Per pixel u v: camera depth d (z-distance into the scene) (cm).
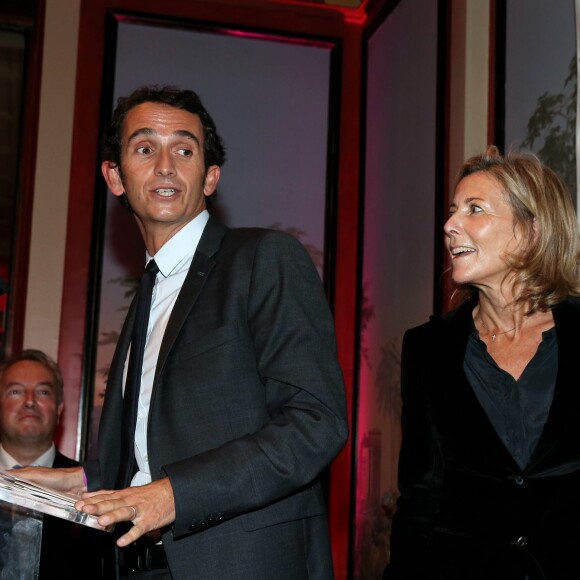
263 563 150
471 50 344
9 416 343
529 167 180
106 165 192
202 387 154
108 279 455
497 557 165
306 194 480
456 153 345
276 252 163
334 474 458
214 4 485
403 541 182
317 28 493
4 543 120
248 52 487
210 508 138
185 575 147
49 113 465
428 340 189
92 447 441
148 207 174
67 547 287
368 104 474
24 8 477
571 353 167
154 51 477
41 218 457
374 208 453
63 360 448
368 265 455
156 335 170
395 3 438
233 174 474
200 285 165
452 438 177
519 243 176
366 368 448
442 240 353
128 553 161
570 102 266
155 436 155
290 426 145
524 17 303
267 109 484
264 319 156
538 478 163
